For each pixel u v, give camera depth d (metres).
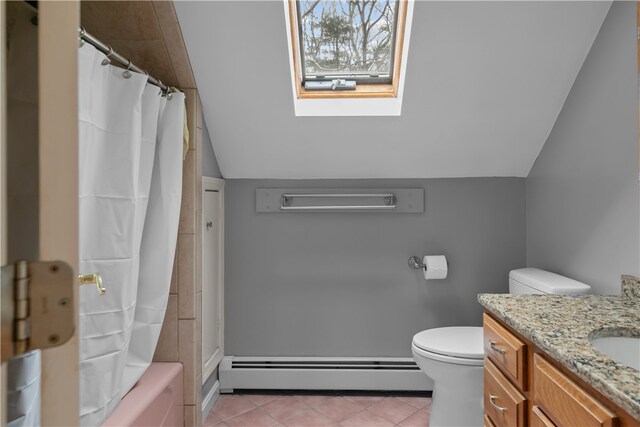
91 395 1.39
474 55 1.90
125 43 1.85
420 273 2.52
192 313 2.02
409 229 2.52
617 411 0.81
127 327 1.51
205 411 2.19
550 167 2.22
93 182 1.41
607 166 1.73
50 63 0.39
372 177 2.52
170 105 1.84
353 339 2.53
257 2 1.72
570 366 0.92
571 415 0.95
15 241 0.37
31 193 0.38
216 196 2.42
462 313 2.51
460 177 2.52
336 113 2.19
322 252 2.53
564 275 2.09
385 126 2.23
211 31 1.82
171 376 1.84
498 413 1.38
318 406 2.31
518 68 1.95
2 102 0.37
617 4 1.65
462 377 1.85
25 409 0.73
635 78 1.55
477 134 2.27
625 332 1.16
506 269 2.51
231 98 2.12
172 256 1.82
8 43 0.38
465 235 2.52
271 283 2.54
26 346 0.38
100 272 1.43
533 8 1.73
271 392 2.49
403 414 2.21
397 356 2.52
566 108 2.06
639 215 1.54
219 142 2.36
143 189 1.66
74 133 0.40
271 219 2.53
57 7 0.39
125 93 1.51
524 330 1.15
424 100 2.10
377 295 2.53
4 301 0.36
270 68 1.98
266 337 2.54
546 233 2.27
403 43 2.02
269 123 2.24
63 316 0.39
